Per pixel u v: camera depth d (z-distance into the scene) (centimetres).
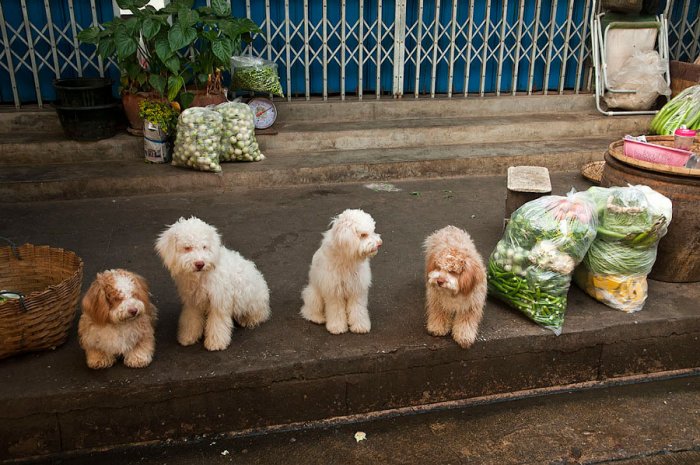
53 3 585
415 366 309
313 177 555
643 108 678
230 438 294
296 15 641
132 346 279
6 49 571
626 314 335
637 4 632
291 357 293
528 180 414
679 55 721
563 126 653
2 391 264
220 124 532
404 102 661
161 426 286
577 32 693
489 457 288
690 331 338
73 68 611
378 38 645
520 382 329
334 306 309
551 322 318
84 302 259
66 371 279
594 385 338
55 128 587
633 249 326
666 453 293
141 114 536
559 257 307
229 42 541
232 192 533
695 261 360
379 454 288
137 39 539
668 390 336
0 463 273
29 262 318
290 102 648
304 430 302
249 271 304
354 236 272
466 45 682
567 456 289
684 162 367
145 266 386
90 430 279
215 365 286
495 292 339
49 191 504
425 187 554
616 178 380
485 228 454
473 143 639
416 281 371
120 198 516
